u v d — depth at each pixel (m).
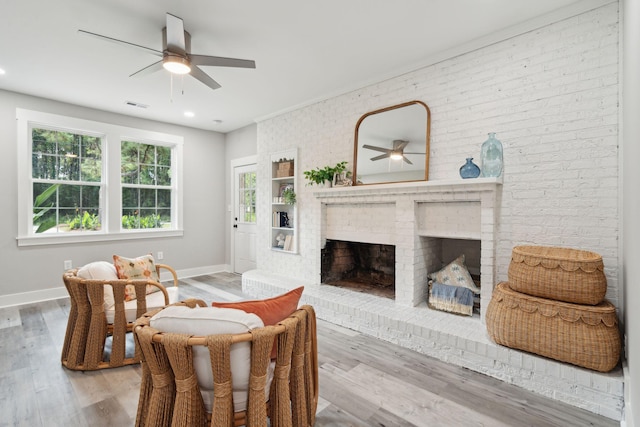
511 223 2.57
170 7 2.25
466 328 2.53
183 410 1.20
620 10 2.13
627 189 1.73
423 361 2.46
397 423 1.75
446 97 2.95
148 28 2.50
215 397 1.20
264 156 4.86
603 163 2.20
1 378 2.18
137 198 4.91
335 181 3.74
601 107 2.21
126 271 2.70
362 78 3.45
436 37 2.66
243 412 1.33
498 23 2.47
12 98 3.78
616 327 1.87
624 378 1.80
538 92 2.46
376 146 3.45
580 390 1.90
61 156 4.22
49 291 4.05
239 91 3.81
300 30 2.55
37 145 4.04
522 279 2.15
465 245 3.27
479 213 2.71
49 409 1.85
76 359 2.28
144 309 2.37
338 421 1.76
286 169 4.52
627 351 1.86
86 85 3.60
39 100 3.96
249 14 2.33
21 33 2.54
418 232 3.06
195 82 3.53
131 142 4.86
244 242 5.57
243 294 4.34
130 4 2.20
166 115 4.75
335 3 2.21
